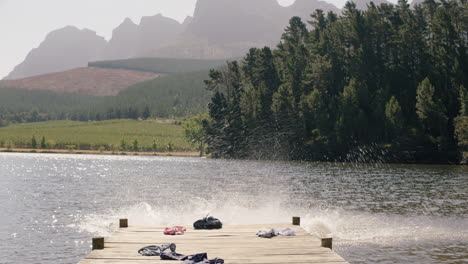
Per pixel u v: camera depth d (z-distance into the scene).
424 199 39.28
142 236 17.28
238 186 53.19
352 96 114.44
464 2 134.38
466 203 36.44
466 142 97.44
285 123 127.62
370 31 134.12
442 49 117.25
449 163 102.50
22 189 51.12
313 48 144.25
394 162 106.25
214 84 161.62
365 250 20.06
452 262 18.11
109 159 156.88
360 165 98.44
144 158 168.75
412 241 21.86
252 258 13.93
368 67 126.19
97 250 14.84
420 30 128.12
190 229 18.97
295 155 122.19
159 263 13.16
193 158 167.75
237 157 140.00
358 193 44.38
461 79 111.88
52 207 35.16
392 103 108.81
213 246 15.61
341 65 133.75
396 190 47.09
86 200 40.06
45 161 135.00
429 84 107.25
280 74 151.62
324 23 159.12
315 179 62.00
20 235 23.78
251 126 136.00
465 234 23.59
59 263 18.41
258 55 154.62
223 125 150.12
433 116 105.75
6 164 114.62
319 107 117.81
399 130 107.06
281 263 13.30
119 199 40.97
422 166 95.06
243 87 154.62
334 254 14.48
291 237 17.25
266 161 122.38
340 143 111.69
